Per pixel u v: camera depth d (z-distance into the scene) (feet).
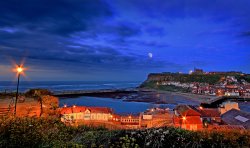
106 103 452.76
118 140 27.27
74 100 490.08
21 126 27.58
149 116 200.13
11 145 23.08
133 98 571.69
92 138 28.09
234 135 28.50
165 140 26.86
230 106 224.94
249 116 169.78
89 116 194.39
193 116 175.42
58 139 27.76
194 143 26.55
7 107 58.29
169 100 537.65
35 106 64.34
